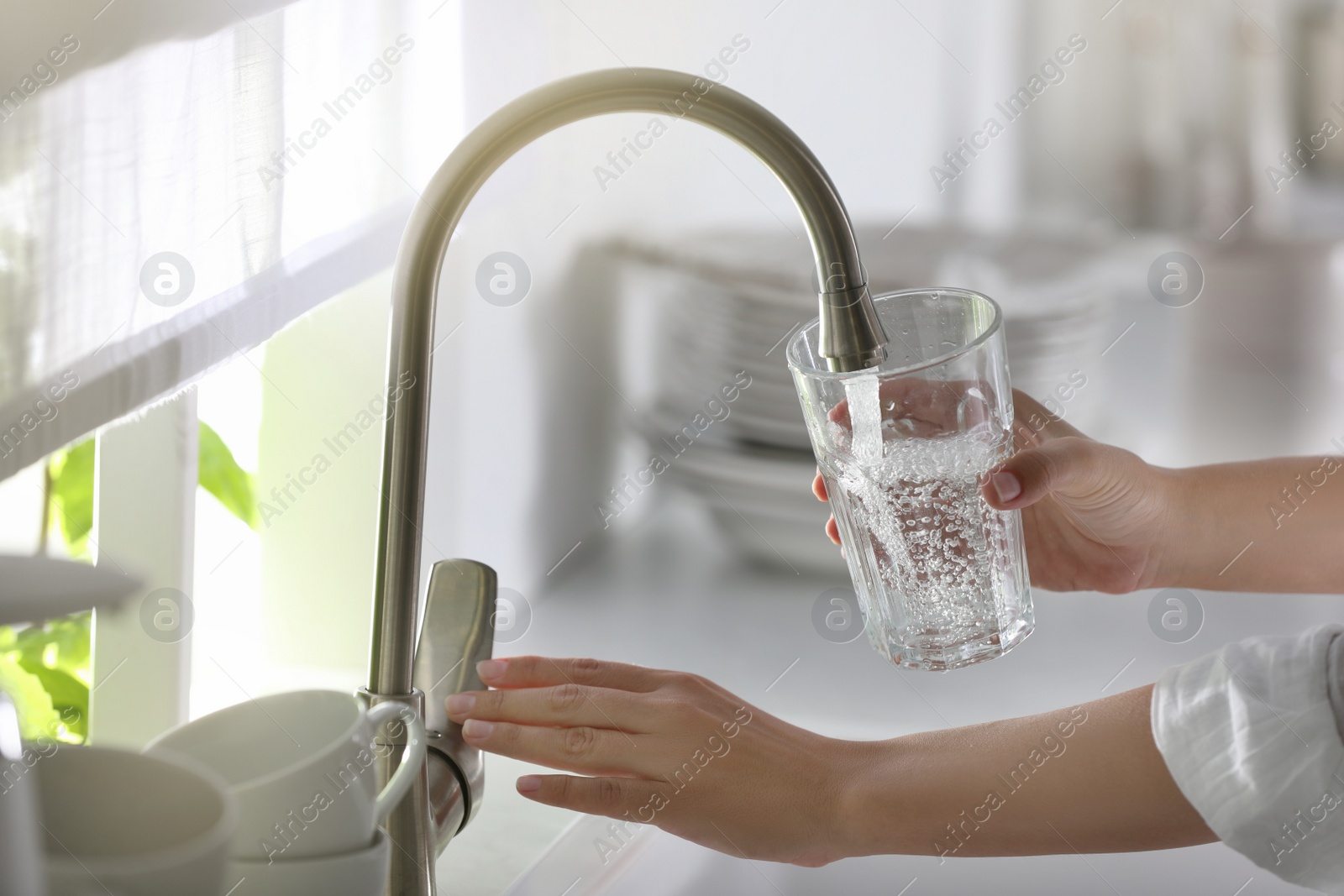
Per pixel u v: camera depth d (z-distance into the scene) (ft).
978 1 3.20
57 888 0.89
